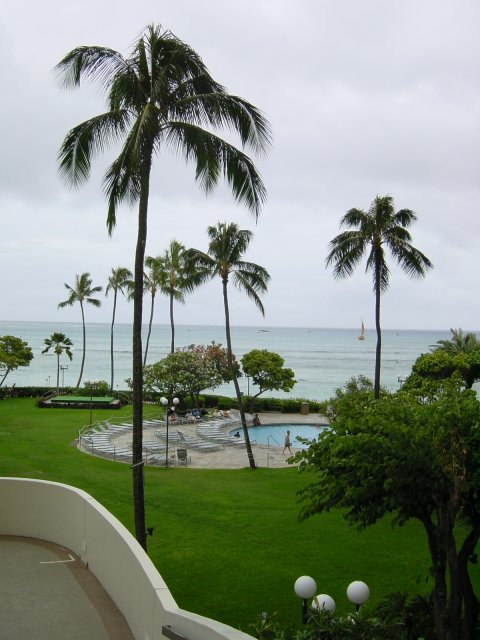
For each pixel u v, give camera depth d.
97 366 109.38
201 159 13.05
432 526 8.70
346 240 27.77
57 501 9.77
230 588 13.67
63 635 6.60
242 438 37.59
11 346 55.12
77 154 13.48
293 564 15.14
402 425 8.45
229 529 17.89
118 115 13.49
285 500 21.34
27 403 49.75
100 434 34.72
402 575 14.48
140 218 13.38
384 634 8.55
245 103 12.90
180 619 5.04
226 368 47.78
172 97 13.37
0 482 10.13
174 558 15.45
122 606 7.08
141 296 13.49
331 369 114.81
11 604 7.39
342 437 8.62
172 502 20.84
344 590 13.62
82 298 61.16
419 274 28.05
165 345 185.00
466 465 8.09
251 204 13.48
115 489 22.59
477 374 35.88
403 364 132.50
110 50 12.98
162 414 44.50
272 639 8.82
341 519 18.83
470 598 8.77
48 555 9.14
